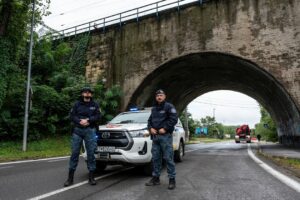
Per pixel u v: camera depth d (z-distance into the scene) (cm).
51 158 1302
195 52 2166
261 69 1973
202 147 2611
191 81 2962
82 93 620
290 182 644
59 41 2931
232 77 2766
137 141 721
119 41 2562
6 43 2034
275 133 5966
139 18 2481
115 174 777
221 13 2127
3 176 731
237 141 5209
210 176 739
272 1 1986
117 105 2409
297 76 1845
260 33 1986
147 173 745
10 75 2106
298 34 1881
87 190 552
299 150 1909
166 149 586
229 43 2064
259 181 661
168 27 2323
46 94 2184
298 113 1967
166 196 501
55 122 2253
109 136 725
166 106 598
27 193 522
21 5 2003
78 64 2730
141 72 2394
